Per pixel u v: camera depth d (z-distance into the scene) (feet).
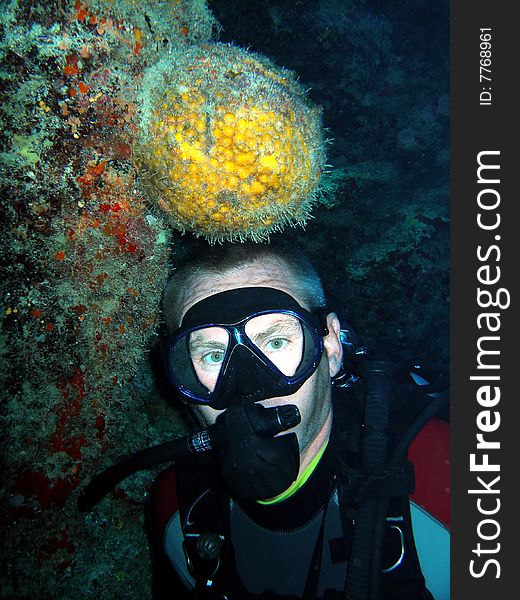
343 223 10.48
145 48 3.86
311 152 3.62
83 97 3.61
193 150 3.22
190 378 4.00
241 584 4.24
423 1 11.21
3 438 3.85
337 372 4.56
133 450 5.93
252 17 9.48
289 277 4.14
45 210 3.65
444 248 10.11
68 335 3.96
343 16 10.08
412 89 11.64
